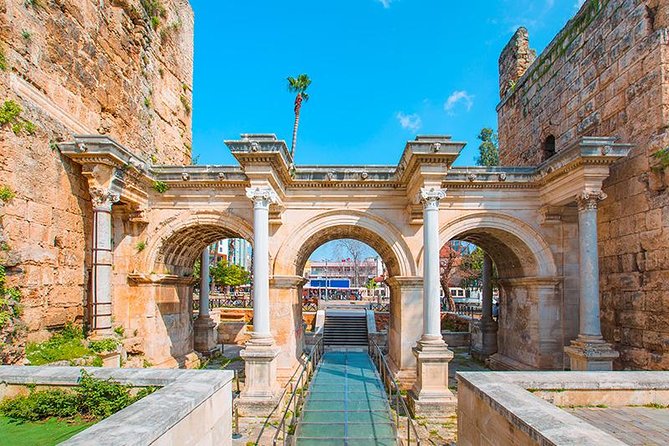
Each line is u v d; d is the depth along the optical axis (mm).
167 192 14773
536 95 18609
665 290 11133
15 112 9875
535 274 14734
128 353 13703
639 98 12234
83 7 12781
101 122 13711
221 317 29328
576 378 7266
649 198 11727
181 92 20031
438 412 11320
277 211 14430
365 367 14930
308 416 9734
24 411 6914
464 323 25000
